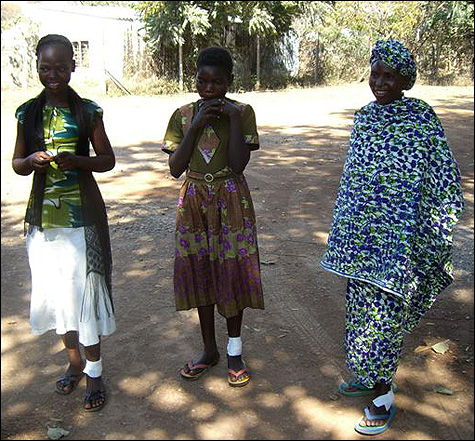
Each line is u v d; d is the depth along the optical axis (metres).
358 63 24.73
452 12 22.70
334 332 4.02
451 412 3.17
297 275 4.94
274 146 10.62
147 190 7.60
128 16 19.89
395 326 2.93
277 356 3.72
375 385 3.09
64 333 3.16
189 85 19.89
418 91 20.42
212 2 19.27
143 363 3.64
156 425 3.06
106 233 3.22
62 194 3.04
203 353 3.54
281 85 22.44
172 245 5.59
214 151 3.18
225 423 3.08
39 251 3.07
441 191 2.88
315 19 23.56
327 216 6.57
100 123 3.12
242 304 3.33
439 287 3.09
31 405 3.24
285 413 3.16
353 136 3.04
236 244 3.25
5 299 4.52
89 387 3.21
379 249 2.91
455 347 3.81
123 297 4.51
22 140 3.09
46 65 2.91
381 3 24.14
